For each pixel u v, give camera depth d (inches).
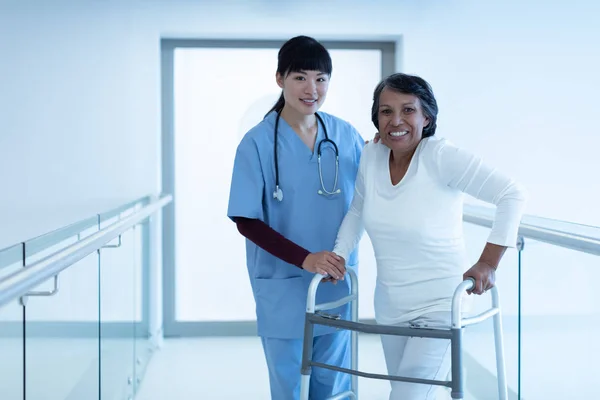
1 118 147.1
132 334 121.1
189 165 161.9
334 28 151.6
